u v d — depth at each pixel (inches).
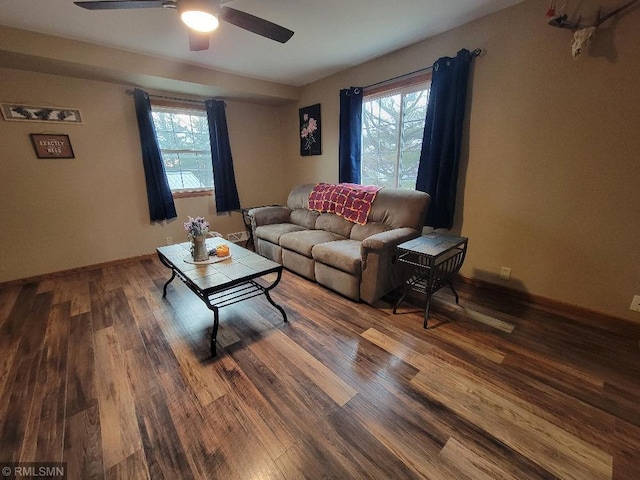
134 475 43.6
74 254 125.7
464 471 43.4
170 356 70.6
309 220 137.9
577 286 85.1
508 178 93.0
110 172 129.1
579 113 77.1
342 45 107.7
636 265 74.9
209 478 43.0
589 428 50.1
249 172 175.9
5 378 63.4
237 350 72.6
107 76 113.6
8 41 86.5
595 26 68.3
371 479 42.5
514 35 84.1
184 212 154.6
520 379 61.3
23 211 113.0
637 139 70.1
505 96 88.9
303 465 44.7
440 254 77.2
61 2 74.5
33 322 86.3
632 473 42.8
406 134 122.1
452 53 98.0
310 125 159.9
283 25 91.9
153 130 133.6
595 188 77.9
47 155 114.1
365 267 91.0
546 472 43.1
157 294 104.3
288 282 114.3
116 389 60.2
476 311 89.1
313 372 64.4
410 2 80.4
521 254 94.5
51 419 53.2
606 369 63.9
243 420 52.6
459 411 53.7
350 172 138.8
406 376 62.7
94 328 83.0
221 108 153.9
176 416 53.7
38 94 109.0
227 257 90.9
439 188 104.2
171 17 83.5
